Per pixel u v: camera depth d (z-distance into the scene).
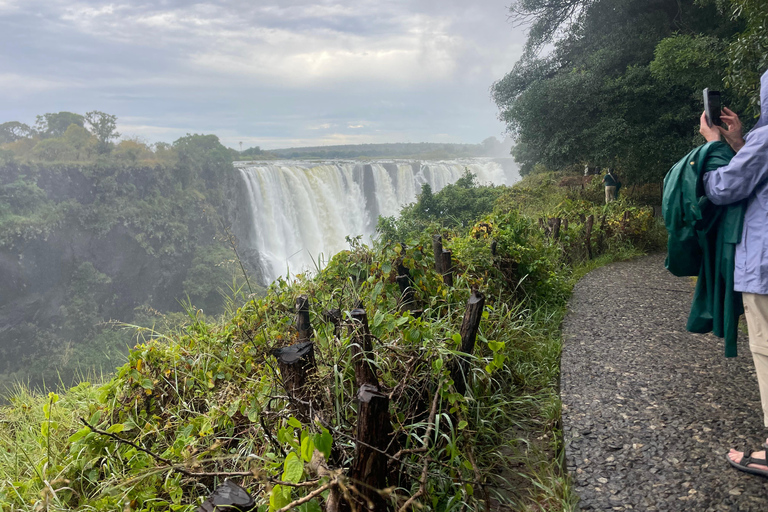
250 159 111.62
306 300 2.58
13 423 3.25
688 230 2.07
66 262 65.00
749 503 1.84
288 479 1.28
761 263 1.85
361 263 3.86
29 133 91.19
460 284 3.70
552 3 23.23
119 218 67.44
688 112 16.25
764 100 1.92
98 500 2.09
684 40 14.23
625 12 20.20
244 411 2.24
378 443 1.40
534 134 19.84
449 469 2.00
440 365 2.06
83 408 3.11
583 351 3.69
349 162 80.12
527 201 18.05
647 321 4.43
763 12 7.18
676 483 2.02
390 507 1.73
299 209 57.44
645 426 2.49
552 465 2.24
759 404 2.63
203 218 72.81
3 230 58.47
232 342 3.12
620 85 17.30
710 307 2.12
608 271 7.39
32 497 2.26
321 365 2.29
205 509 1.18
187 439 2.24
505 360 3.25
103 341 57.28
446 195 21.62
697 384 2.95
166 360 2.99
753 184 1.83
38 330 61.34
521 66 24.59
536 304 4.71
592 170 21.27
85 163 68.94
